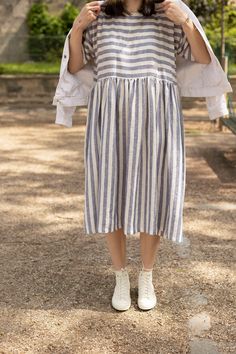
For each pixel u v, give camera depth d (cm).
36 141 866
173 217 278
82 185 584
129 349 263
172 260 369
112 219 278
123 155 276
